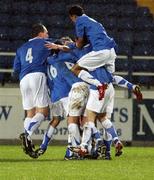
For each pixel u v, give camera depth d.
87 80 29.55
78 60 30.14
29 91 31.83
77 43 30.23
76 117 30.67
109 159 30.95
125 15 59.19
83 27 29.75
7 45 55.38
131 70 45.47
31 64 31.53
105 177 23.31
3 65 52.75
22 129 43.81
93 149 30.75
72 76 30.84
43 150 31.36
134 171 25.62
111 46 29.67
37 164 27.98
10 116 43.78
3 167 26.50
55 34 56.34
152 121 44.03
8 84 48.72
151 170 26.19
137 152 37.38
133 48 55.88
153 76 51.78
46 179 22.33
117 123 43.84
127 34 56.84
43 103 31.48
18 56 32.00
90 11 59.19
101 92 29.39
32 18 58.19
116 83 31.23
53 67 31.41
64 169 25.84
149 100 43.97
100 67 29.64
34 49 31.53
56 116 31.59
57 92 31.41
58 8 59.25
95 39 29.53
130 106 43.91
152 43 56.62
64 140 43.25
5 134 43.81
